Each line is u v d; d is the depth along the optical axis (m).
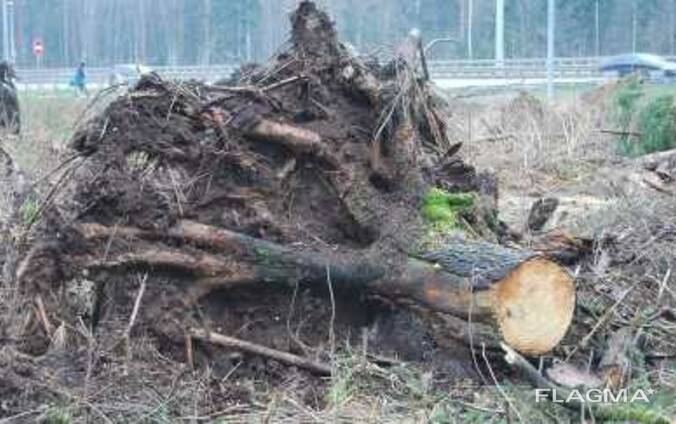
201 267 5.22
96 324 5.38
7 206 7.01
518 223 9.16
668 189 9.64
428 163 5.93
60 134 13.81
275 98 5.55
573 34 38.62
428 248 5.20
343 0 25.72
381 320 5.48
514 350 4.98
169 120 5.43
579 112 14.59
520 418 4.55
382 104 5.54
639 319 5.44
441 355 5.29
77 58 45.69
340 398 4.85
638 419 4.54
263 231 5.37
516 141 13.47
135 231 5.25
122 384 4.84
